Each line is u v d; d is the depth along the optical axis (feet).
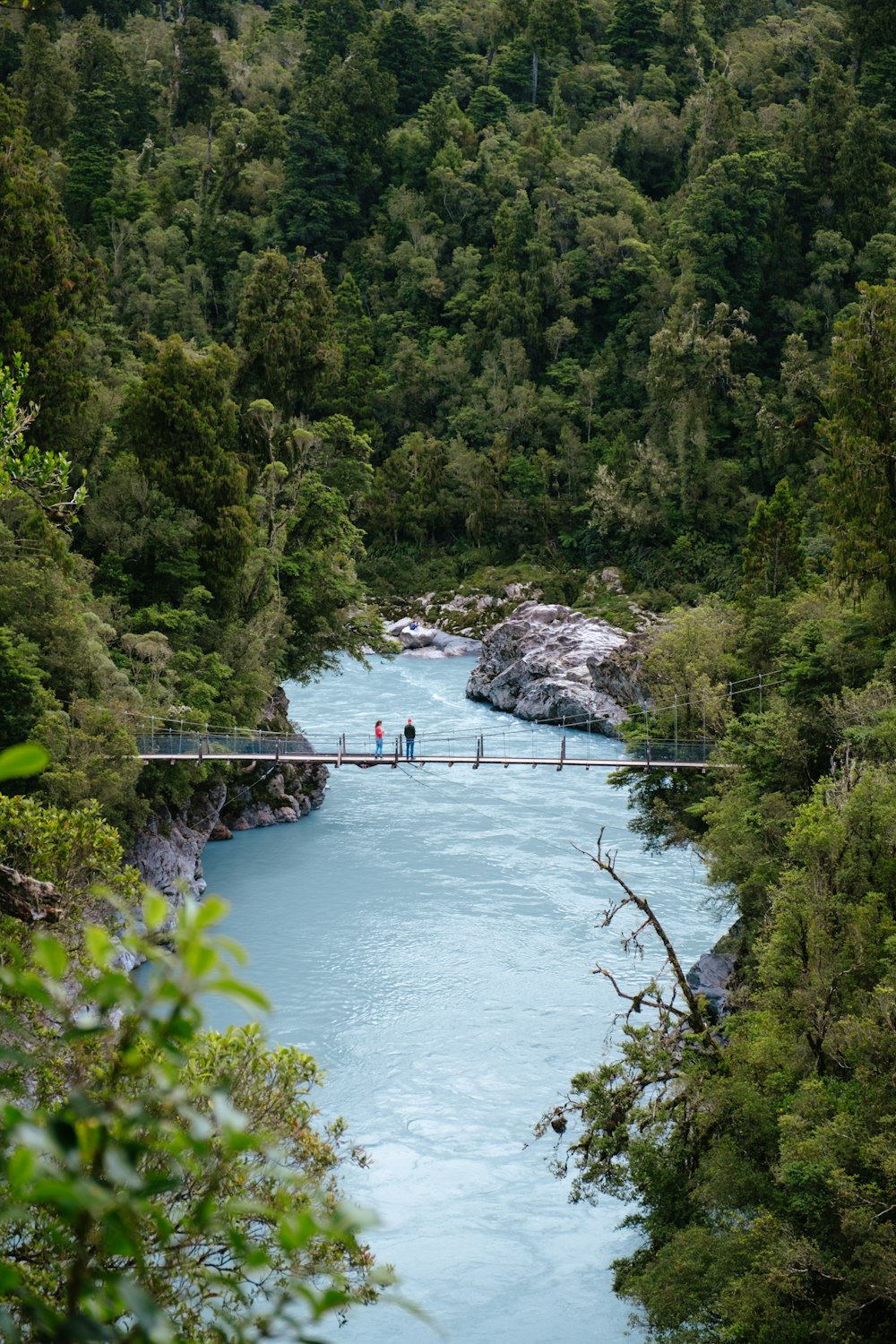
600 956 156.46
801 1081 89.35
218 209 518.78
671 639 203.10
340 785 244.01
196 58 597.11
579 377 469.16
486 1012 140.36
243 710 204.44
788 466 423.23
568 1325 91.81
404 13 623.77
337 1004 141.08
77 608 170.91
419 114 576.61
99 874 68.23
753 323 460.55
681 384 432.66
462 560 450.30
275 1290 46.75
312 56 608.19
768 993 96.17
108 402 219.20
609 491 427.33
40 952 10.88
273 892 178.70
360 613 249.34
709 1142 91.91
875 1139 74.95
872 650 160.35
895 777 110.63
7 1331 10.03
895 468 171.12
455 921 167.43
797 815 122.11
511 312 482.69
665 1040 96.48
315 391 272.31
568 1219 105.09
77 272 205.67
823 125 484.33
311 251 520.01
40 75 493.77
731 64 585.22
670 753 176.14
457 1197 107.24
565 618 338.13
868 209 469.16
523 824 214.69
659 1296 80.38
